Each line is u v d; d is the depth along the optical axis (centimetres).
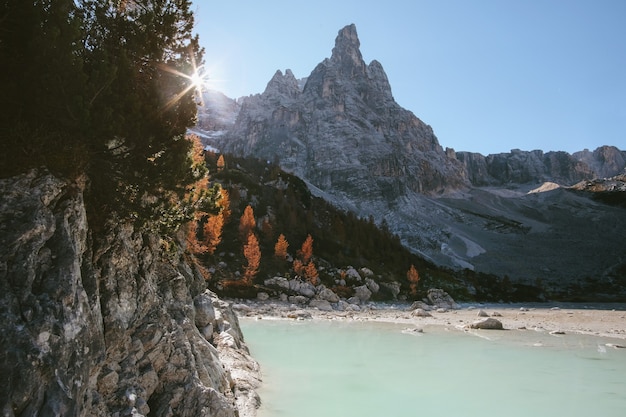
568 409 1525
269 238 9356
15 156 829
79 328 769
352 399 1593
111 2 1182
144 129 1102
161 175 1127
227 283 6969
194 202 1371
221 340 1858
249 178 12481
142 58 1206
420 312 5778
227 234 9000
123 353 973
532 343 3139
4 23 899
